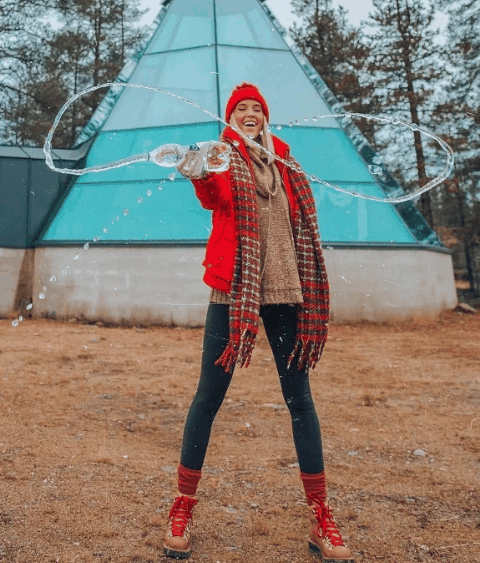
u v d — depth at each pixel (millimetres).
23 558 1776
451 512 2256
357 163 11836
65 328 9133
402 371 5703
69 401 4051
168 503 2266
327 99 12742
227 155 1671
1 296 10742
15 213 11180
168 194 10805
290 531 2051
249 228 1769
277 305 1895
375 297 10555
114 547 1881
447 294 12289
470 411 4008
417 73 23297
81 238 10516
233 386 4820
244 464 2791
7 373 4984
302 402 1910
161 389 4617
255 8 14000
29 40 21891
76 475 2543
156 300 9953
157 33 13914
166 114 12023
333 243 10469
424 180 22094
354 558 1856
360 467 2795
